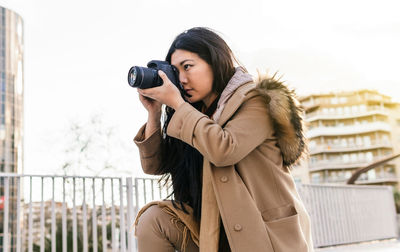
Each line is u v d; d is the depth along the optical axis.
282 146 1.24
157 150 1.47
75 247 3.28
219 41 1.34
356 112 60.91
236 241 1.10
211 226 1.16
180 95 1.26
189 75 1.30
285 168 1.30
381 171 58.41
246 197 1.13
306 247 1.16
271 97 1.18
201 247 1.15
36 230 6.02
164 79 1.25
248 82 1.27
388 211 7.96
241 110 1.21
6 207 3.03
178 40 1.32
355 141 60.41
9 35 37.84
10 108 36.75
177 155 1.48
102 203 3.58
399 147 60.03
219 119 1.23
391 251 4.93
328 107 61.53
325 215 6.38
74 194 3.36
